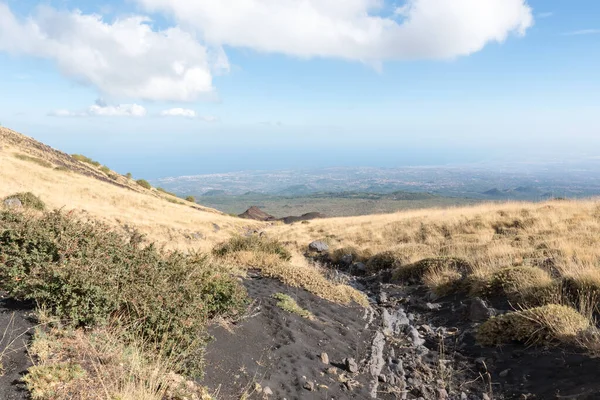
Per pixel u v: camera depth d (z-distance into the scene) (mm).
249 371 4684
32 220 5355
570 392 4348
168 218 34438
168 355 4109
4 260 4539
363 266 14992
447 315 8367
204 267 6188
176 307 4461
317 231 27312
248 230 40562
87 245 4930
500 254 11117
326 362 5582
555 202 20062
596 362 4773
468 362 6066
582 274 7285
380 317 8336
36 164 38438
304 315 7086
